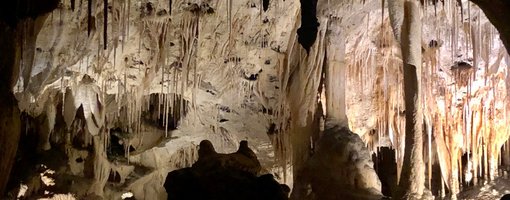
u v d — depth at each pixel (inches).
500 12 193.8
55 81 404.8
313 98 370.0
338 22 362.9
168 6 367.9
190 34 386.6
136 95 446.9
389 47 398.0
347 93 416.2
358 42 397.7
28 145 401.1
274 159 466.6
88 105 441.1
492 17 198.8
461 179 457.1
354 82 412.2
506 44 197.2
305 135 370.6
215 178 192.7
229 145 500.7
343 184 316.5
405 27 295.4
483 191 442.3
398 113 404.5
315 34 276.1
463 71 414.6
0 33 214.4
